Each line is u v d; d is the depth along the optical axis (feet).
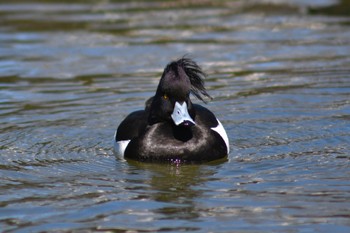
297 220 29.35
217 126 40.22
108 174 36.58
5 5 91.30
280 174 35.63
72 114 47.21
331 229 28.35
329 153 38.68
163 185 34.53
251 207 30.99
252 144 41.04
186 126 38.96
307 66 58.95
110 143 42.06
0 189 34.22
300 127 43.47
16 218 30.37
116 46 68.59
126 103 49.49
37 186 34.60
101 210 31.14
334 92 50.80
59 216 30.50
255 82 54.44
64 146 41.34
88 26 78.13
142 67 60.13
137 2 92.22
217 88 53.06
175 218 29.99
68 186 34.58
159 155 38.47
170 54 64.59
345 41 68.44
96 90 53.16
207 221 29.53
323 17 80.74
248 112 46.91
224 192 33.19
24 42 71.26
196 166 37.93
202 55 64.03
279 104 48.39
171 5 89.71
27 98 51.39
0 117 46.75
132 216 30.35
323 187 33.35
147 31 75.10
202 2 90.94
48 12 86.53
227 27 76.74
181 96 37.86
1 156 39.52
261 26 76.89
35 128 44.39
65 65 61.67
